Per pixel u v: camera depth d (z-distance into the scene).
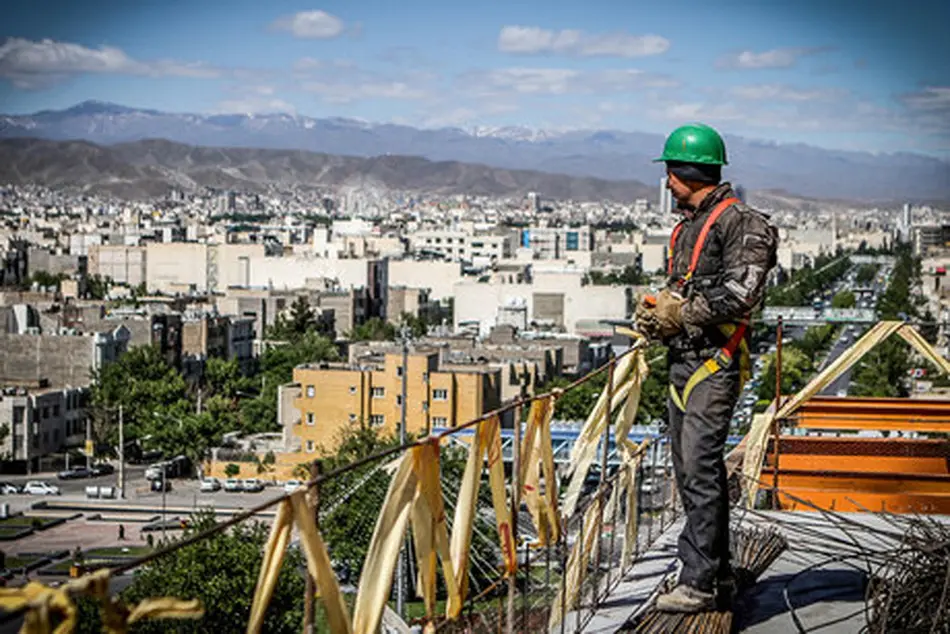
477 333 149.12
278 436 94.31
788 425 10.67
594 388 71.62
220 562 22.98
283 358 118.44
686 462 6.29
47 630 3.07
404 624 10.32
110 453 97.31
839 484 9.81
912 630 6.05
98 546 68.00
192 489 83.31
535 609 6.77
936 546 6.57
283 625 23.05
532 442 6.06
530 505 6.09
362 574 4.44
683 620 6.32
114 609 3.23
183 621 22.25
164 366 101.50
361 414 80.44
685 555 6.42
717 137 6.31
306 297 152.75
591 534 6.64
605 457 6.77
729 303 6.03
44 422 95.62
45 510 78.31
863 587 7.10
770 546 7.64
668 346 6.40
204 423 87.56
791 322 141.50
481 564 14.14
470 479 5.20
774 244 6.17
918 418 10.56
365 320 171.00
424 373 79.38
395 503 4.55
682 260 6.33
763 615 6.65
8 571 59.53
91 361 107.69
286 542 3.95
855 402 10.64
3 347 108.19
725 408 6.25
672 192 6.39
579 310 160.38
